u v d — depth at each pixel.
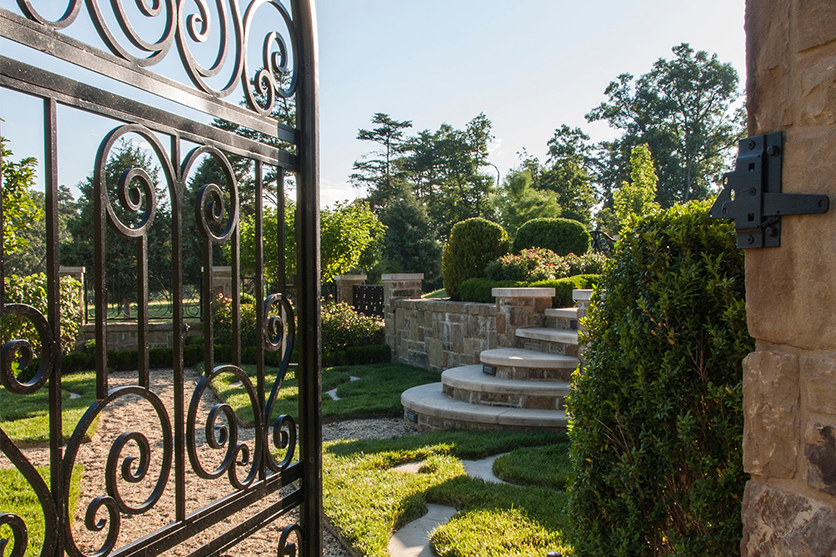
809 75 1.26
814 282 1.26
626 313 2.05
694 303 1.88
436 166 37.00
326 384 7.98
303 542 2.00
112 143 1.26
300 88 1.99
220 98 1.59
